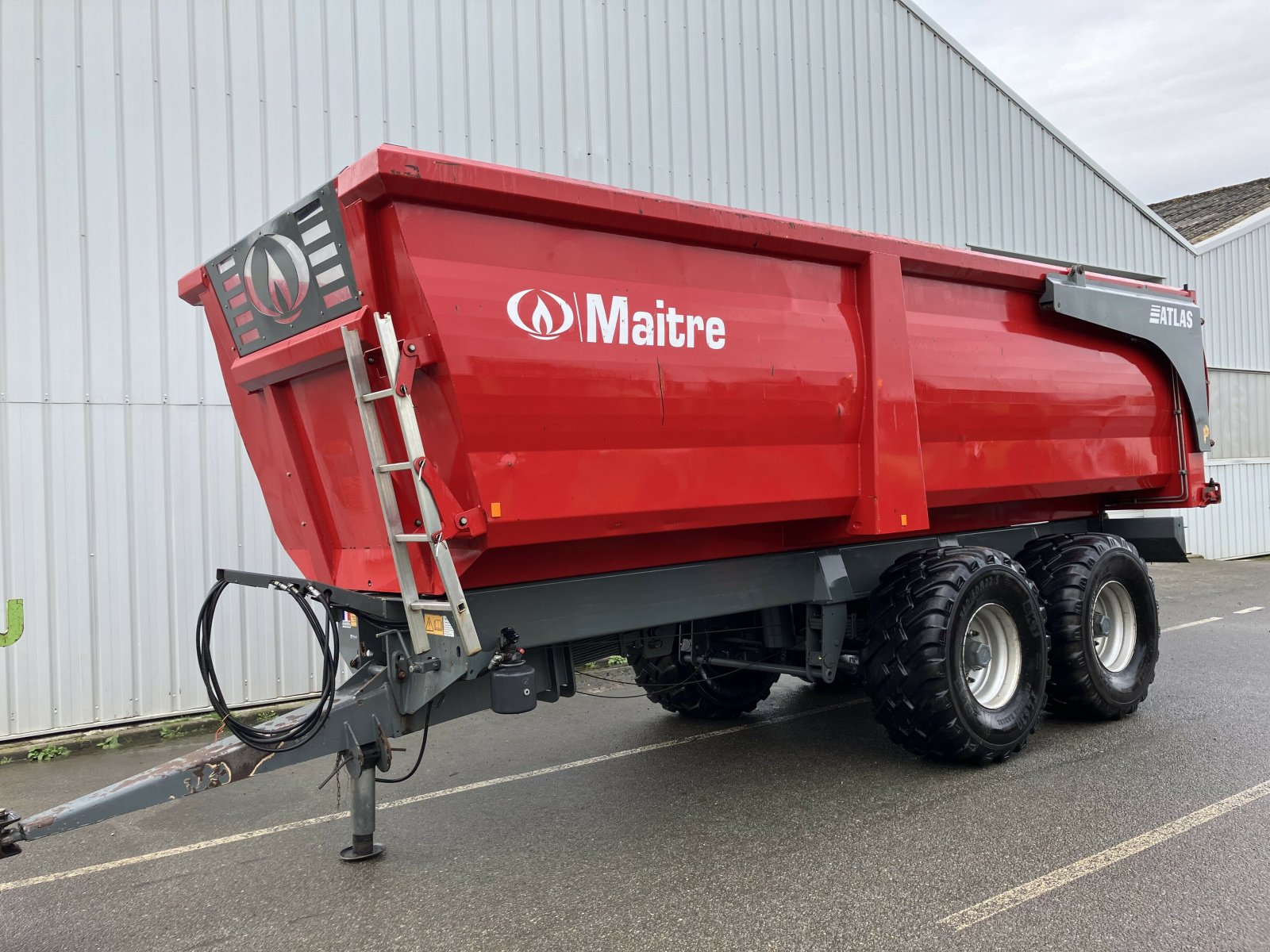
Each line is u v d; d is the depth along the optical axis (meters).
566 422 3.80
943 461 5.42
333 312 3.77
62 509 6.39
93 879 4.02
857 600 5.38
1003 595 5.21
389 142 7.47
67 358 6.40
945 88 11.44
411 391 3.68
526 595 4.02
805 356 4.65
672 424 4.14
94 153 6.47
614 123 8.61
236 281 4.42
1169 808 4.36
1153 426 6.93
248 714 6.84
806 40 10.03
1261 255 16.36
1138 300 6.65
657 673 5.73
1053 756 5.26
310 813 4.79
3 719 6.23
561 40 8.30
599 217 3.91
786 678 7.83
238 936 3.41
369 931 3.40
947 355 5.40
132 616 6.59
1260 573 13.80
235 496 6.93
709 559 4.72
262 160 7.02
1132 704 5.99
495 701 3.77
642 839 4.20
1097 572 5.87
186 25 6.74
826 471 4.80
